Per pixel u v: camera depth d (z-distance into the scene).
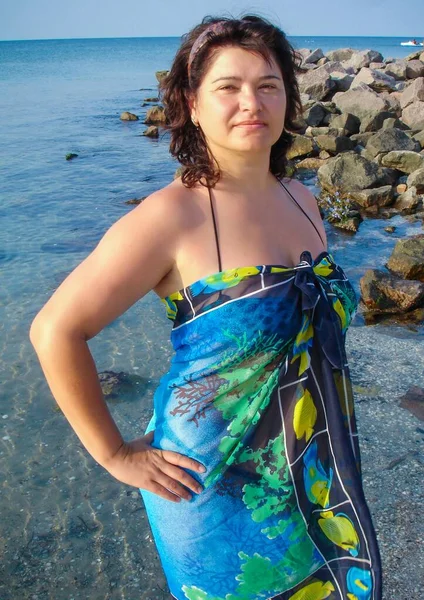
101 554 3.37
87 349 1.70
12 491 3.86
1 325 6.10
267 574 1.81
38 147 16.78
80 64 67.75
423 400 4.56
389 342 5.55
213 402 1.70
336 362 1.73
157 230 1.67
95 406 1.72
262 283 1.66
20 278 7.34
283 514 1.76
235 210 1.77
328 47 156.12
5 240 8.82
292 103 2.03
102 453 1.75
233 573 1.80
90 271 1.67
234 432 1.71
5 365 5.37
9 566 3.32
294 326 1.68
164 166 14.42
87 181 12.82
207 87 1.72
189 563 1.82
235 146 1.72
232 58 1.70
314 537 1.83
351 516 1.76
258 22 1.77
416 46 157.12
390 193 10.19
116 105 27.16
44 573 3.27
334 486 1.78
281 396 1.71
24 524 3.60
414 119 15.33
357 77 21.41
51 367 1.68
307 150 13.86
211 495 1.74
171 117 1.88
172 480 1.74
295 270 1.71
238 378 1.68
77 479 3.96
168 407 1.78
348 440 1.73
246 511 1.75
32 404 4.80
